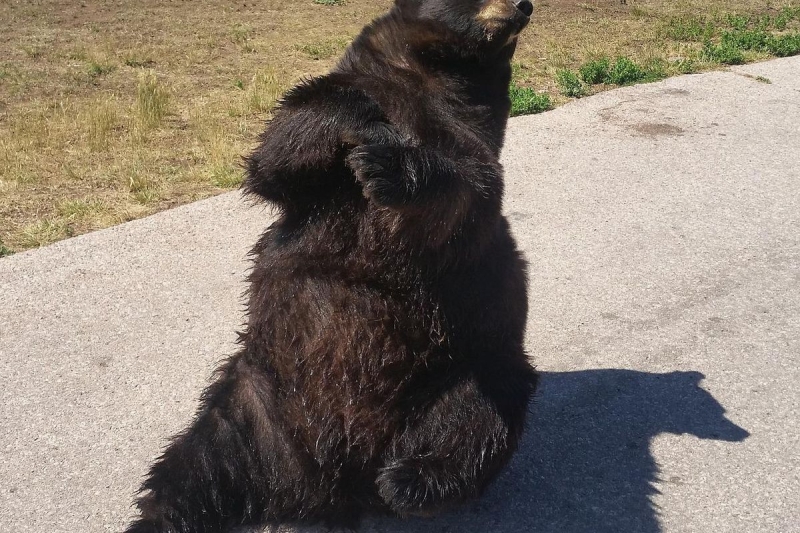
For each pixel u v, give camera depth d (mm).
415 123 2381
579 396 3020
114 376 3062
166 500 2359
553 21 8914
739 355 3240
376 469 2393
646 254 3838
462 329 2402
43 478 2670
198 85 6285
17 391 2982
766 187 4520
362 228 2357
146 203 4188
